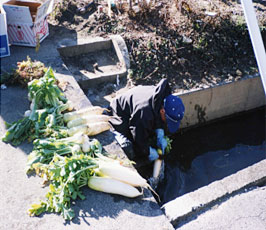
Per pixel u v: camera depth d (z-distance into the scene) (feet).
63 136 10.51
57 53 15.48
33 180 9.48
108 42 16.93
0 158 10.11
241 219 9.53
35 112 11.02
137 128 11.74
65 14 18.22
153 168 13.06
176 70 16.74
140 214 8.83
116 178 9.27
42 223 8.36
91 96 15.02
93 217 8.60
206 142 16.61
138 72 16.17
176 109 11.90
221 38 18.26
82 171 9.10
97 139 11.15
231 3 20.79
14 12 14.64
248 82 17.17
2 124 11.42
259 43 10.34
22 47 15.65
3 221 8.35
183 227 9.21
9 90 13.04
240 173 10.95
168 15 18.69
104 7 18.79
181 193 13.34
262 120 18.28
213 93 16.40
